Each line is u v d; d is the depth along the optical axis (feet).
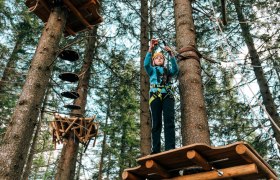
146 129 26.07
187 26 15.70
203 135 12.44
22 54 44.50
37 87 14.82
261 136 31.07
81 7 18.71
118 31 33.37
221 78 32.07
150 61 14.20
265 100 30.19
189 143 12.36
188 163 10.41
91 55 30.81
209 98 32.68
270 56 30.83
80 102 27.63
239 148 8.89
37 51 16.08
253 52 31.89
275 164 30.89
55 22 17.19
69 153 24.38
